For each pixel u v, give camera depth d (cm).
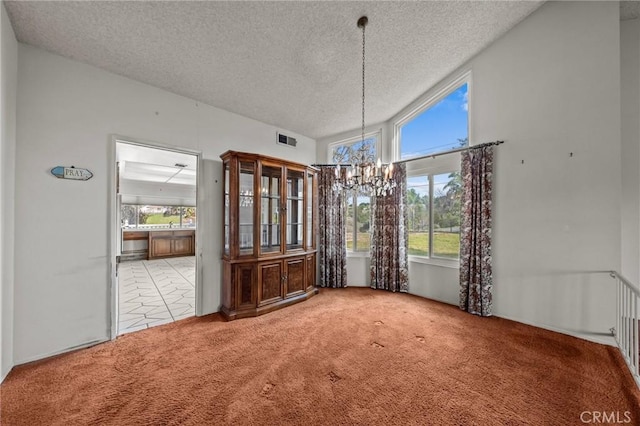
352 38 235
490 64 296
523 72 270
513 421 148
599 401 162
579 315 240
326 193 450
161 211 851
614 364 199
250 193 323
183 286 466
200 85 290
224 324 288
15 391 175
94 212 245
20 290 208
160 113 292
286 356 219
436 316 303
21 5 177
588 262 235
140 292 428
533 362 204
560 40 246
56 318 224
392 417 152
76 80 238
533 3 245
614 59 221
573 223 242
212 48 234
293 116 383
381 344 238
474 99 315
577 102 238
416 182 402
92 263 243
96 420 150
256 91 309
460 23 243
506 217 286
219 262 335
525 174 271
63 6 180
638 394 167
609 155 224
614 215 222
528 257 270
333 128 439
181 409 159
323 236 446
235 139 362
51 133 224
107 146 254
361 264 450
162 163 445
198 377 191
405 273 398
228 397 169
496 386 177
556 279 252
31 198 214
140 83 277
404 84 327
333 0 192
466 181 312
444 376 190
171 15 195
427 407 159
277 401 165
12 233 202
